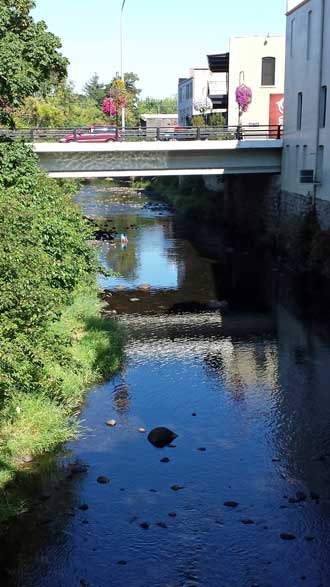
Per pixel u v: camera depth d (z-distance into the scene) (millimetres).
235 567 9883
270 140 34281
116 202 55094
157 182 64812
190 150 33469
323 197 28891
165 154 33500
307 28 30484
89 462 12852
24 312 13031
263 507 11430
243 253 34688
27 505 11391
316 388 16750
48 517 11055
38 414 13781
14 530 10719
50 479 12180
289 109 33594
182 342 20547
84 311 21250
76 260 21000
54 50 21156
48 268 15234
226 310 24359
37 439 13188
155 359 18953
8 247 13109
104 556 10133
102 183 72312
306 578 9633
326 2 27969
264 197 37906
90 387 16531
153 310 24219
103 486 12039
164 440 13781
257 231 38594
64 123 61469
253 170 35156
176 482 12242
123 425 14500
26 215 14914
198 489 12008
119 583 9523
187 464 12898
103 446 13516
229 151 34375
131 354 19359
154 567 9891
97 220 44969
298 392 16500
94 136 36875
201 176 52562
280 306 24859
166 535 10648
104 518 11086
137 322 22703
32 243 15438
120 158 32906
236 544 10414
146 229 41906
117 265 31719
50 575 9703
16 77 19312
